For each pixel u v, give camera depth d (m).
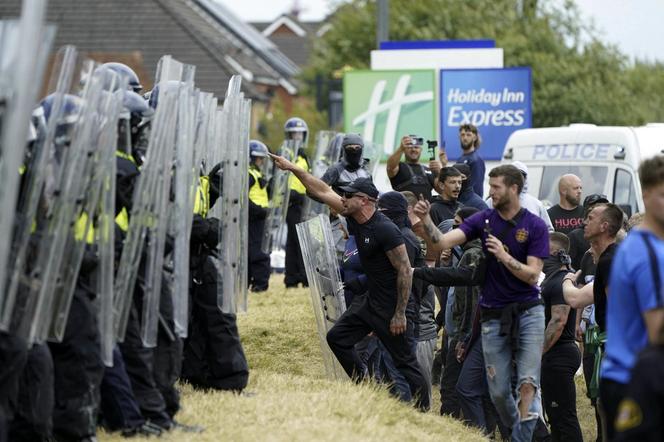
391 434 23.11
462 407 26.52
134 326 21.17
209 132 24.91
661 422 13.19
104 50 136.12
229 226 23.97
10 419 18.44
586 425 32.28
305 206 43.56
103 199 19.33
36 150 18.25
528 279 24.25
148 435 20.77
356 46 126.81
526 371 24.66
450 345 28.41
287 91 161.38
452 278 25.72
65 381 19.56
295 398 24.41
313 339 34.12
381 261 26.11
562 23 109.06
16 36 16.19
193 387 24.98
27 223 18.00
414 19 113.94
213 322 24.59
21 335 18.03
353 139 33.44
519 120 62.94
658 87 114.31
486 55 64.19
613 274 15.98
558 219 36.88
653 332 15.32
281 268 54.91
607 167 43.16
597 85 105.00
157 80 23.00
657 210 16.20
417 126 63.28
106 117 19.22
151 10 139.25
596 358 27.62
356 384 26.80
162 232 20.92
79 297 19.67
